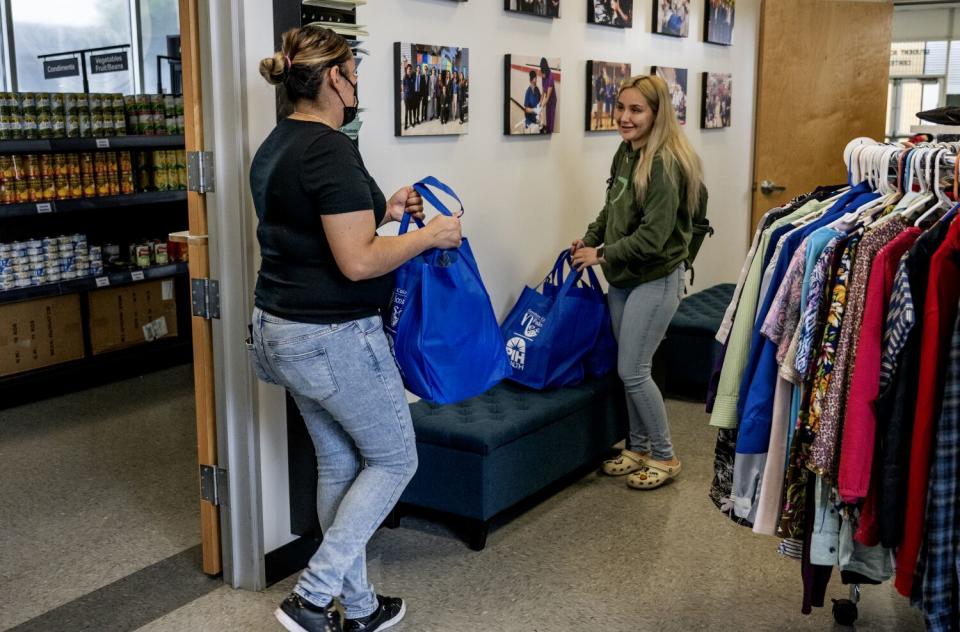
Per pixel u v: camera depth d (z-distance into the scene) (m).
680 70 4.98
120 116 5.04
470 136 3.67
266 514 2.82
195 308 2.73
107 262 5.23
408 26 3.30
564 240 4.34
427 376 2.35
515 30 3.85
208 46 2.54
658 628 2.59
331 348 2.17
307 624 2.30
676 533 3.22
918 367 1.89
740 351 2.28
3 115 4.52
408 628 2.59
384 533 3.23
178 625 2.62
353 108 2.30
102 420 4.52
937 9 10.44
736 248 5.98
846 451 1.94
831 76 5.86
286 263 2.17
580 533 3.22
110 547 3.14
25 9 8.09
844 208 2.27
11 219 4.93
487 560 3.02
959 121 2.86
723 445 2.40
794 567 2.96
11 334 4.67
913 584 1.95
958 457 1.84
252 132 2.61
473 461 2.99
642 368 3.53
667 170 3.28
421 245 2.22
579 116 4.32
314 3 2.75
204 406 2.78
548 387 3.56
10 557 3.07
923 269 1.87
